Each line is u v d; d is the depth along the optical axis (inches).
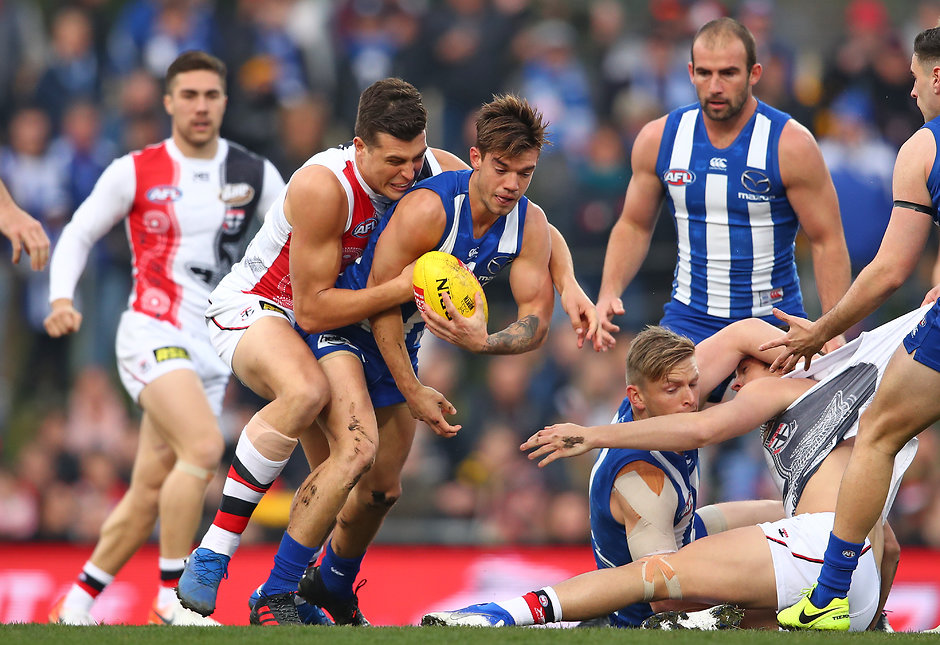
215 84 911.7
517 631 547.8
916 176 571.5
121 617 1064.8
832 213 753.0
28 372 1384.1
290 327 646.5
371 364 665.0
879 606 661.3
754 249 761.6
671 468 648.4
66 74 1499.8
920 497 1234.6
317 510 611.8
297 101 1476.4
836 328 605.3
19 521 1300.4
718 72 726.5
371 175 611.8
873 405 576.4
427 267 596.1
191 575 611.8
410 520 1261.1
